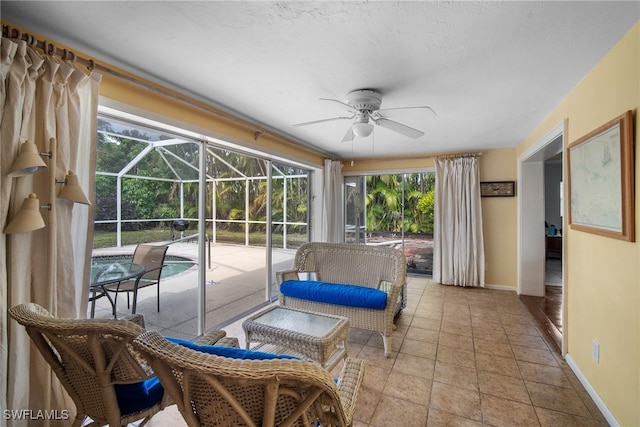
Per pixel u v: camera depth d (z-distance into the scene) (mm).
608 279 1758
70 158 1596
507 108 2719
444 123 3189
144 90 2129
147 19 1476
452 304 3801
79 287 1682
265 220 3961
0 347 1309
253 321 2131
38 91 1477
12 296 1367
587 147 1966
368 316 2580
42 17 1451
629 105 1545
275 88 2312
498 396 1956
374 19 1466
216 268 3863
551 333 2926
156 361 822
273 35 1612
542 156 3680
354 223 5625
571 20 1458
